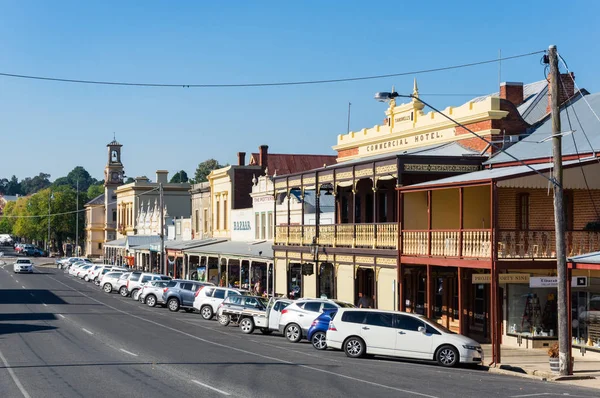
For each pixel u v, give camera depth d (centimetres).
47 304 4844
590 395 1922
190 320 4091
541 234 2672
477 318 3300
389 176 3334
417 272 3322
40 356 2448
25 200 18162
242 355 2583
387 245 3322
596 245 2709
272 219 5228
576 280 2386
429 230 3006
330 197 4756
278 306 3409
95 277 7206
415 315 2588
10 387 1861
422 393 1848
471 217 3328
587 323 2784
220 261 5353
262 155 6644
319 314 3138
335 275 3794
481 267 2677
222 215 6400
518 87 3819
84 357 2431
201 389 1844
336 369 2280
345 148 4578
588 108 3384
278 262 4475
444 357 2500
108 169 11938
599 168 2789
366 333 2616
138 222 9319
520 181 2675
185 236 7544
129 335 3155
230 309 3656
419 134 3853
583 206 2931
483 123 3412
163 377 2034
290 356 2608
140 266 8375
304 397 1759
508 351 2908
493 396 1838
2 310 4344
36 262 12025
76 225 12531
